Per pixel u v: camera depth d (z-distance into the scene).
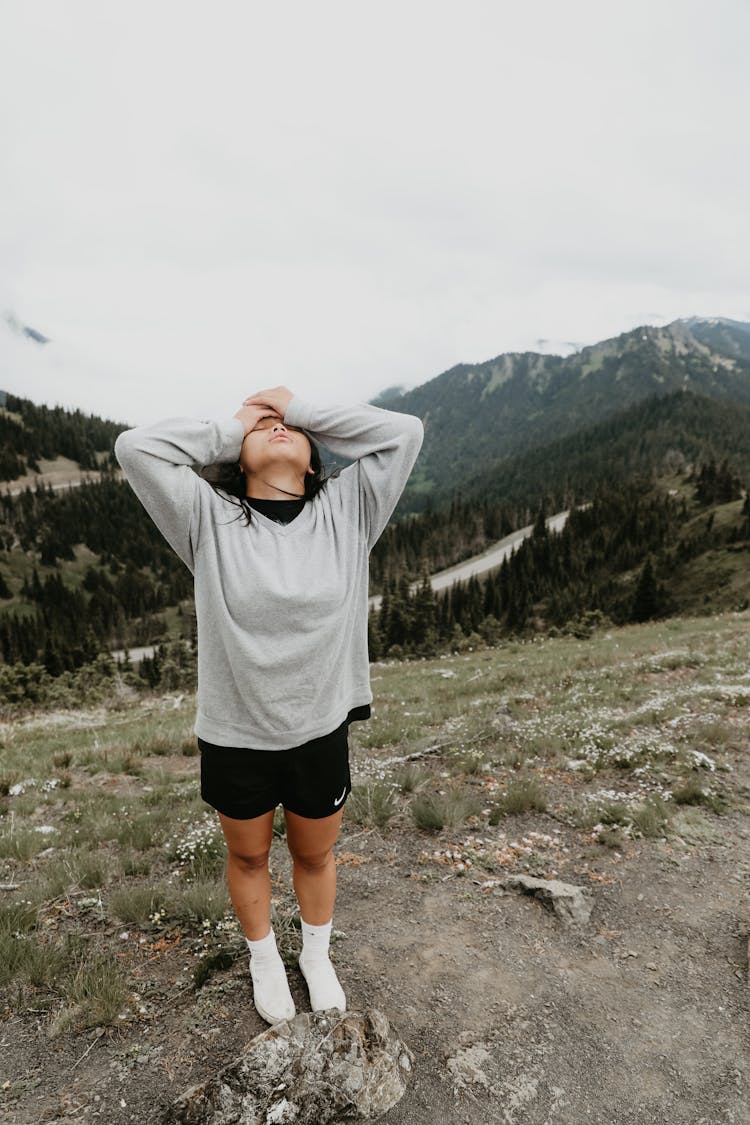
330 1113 2.17
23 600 151.75
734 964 3.19
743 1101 2.37
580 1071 2.48
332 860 2.68
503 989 2.93
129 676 54.12
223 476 2.39
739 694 8.79
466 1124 2.21
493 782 5.73
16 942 3.14
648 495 147.88
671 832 4.64
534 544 138.88
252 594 2.04
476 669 17.50
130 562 178.50
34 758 8.53
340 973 2.98
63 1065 2.43
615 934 3.41
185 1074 2.37
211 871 4.07
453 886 3.85
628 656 15.77
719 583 91.81
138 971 3.01
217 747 2.21
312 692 2.16
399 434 2.33
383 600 101.62
